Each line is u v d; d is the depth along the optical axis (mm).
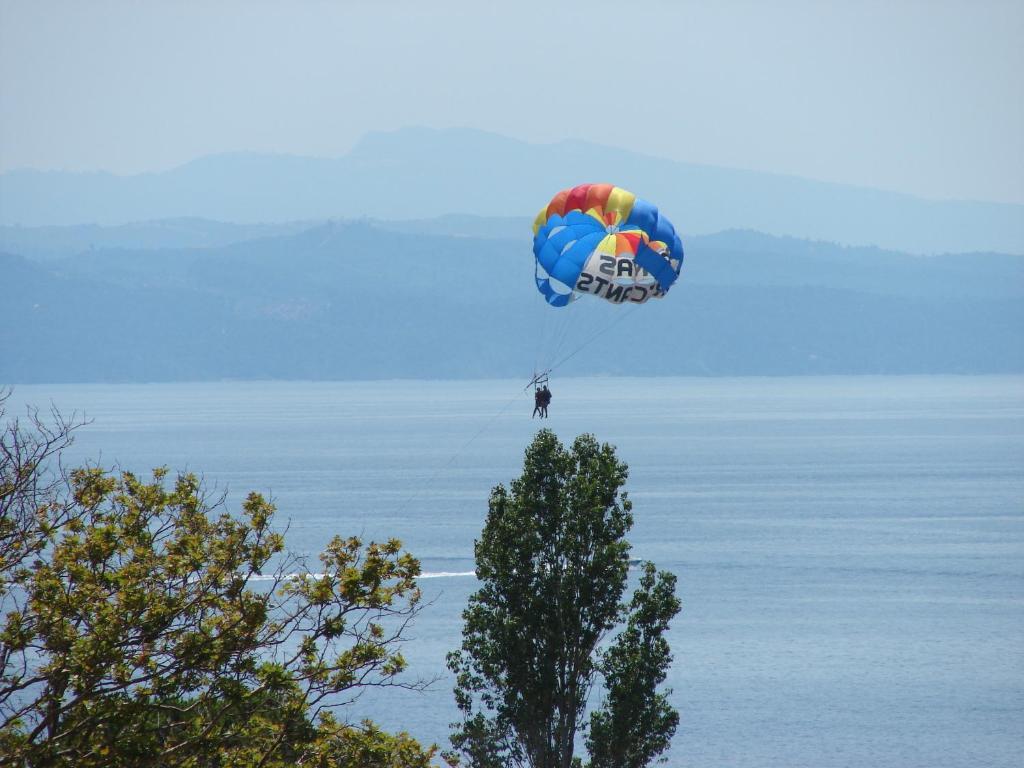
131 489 88500
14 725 74875
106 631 75750
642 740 145375
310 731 80688
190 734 79000
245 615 79875
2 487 83562
